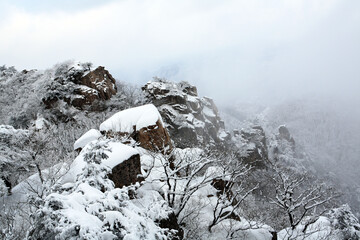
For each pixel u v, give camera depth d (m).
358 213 65.75
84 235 4.63
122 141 17.41
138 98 49.59
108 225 5.43
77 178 8.91
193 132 45.25
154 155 14.89
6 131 18.02
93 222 5.11
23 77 49.94
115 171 12.72
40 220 5.19
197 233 14.93
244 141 66.62
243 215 20.16
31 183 17.09
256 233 16.83
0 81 51.72
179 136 43.62
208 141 50.00
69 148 24.28
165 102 49.12
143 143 18.62
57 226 4.81
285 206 19.42
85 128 30.16
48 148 20.08
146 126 18.78
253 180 34.66
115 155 13.23
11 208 12.32
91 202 5.97
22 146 18.11
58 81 40.91
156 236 6.29
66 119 35.53
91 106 38.31
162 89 50.25
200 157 15.50
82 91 38.84
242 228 15.30
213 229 16.14
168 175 13.73
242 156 48.16
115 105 39.94
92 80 41.03
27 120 36.56
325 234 18.44
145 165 16.67
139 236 5.54
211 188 19.20
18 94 44.16
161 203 8.84
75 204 5.58
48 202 5.25
